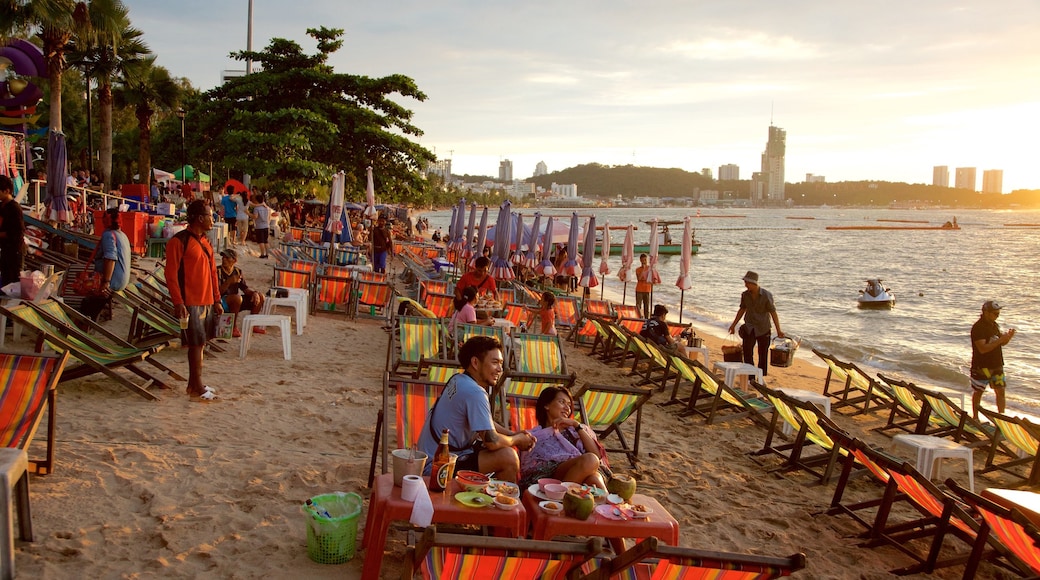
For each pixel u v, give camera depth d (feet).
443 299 42.88
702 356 39.63
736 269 153.17
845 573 16.14
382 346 36.63
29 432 15.08
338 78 115.75
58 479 16.56
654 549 8.57
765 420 25.89
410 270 68.03
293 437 21.20
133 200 70.33
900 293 112.57
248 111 109.70
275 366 29.91
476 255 62.18
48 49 79.97
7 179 27.86
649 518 13.10
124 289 30.53
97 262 30.01
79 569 12.85
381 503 12.73
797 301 99.45
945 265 174.09
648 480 21.08
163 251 53.16
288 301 36.86
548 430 16.34
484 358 15.57
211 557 13.67
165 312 31.01
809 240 308.60
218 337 32.27
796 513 19.40
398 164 119.03
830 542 17.75
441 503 12.78
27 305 21.83
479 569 9.12
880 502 18.10
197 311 23.43
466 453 15.01
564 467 15.26
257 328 36.32
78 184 82.69
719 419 27.94
